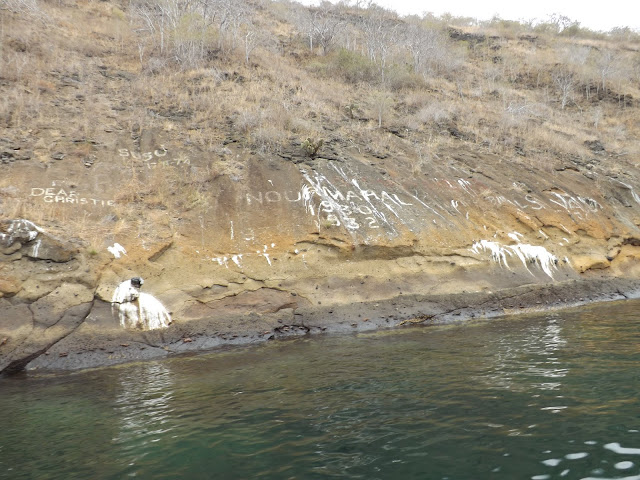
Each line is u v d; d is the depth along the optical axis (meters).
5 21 17.95
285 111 15.91
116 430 4.62
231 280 9.57
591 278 12.57
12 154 11.07
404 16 37.84
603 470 3.28
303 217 11.42
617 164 18.94
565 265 12.62
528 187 15.16
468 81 26.78
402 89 22.73
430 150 16.19
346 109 18.39
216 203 11.29
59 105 13.84
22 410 5.32
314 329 9.07
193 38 19.94
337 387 5.62
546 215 13.96
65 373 6.94
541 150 18.30
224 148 13.28
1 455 4.14
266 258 10.26
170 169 12.12
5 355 7.15
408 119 18.58
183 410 5.09
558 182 16.03
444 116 19.30
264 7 31.27
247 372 6.49
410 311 9.88
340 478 3.44
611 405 4.50
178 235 10.16
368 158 14.73
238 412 4.95
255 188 12.03
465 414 4.52
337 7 36.16
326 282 10.16
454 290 10.68
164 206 10.89
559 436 3.88
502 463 3.50
